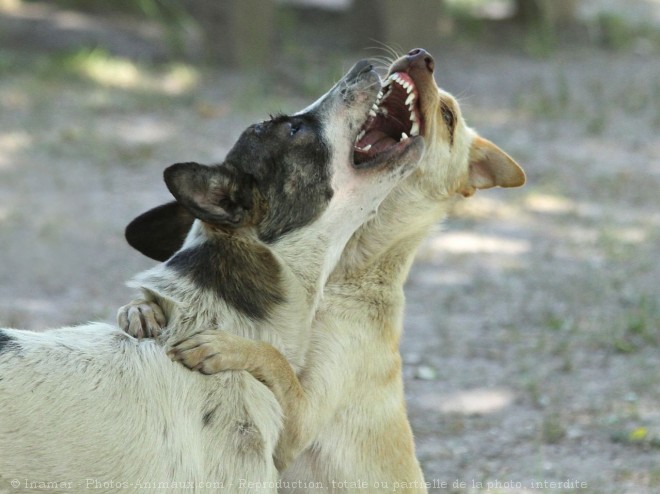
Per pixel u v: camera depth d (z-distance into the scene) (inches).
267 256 317.1
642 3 1656.0
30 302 589.9
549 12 1352.1
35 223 715.4
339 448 334.6
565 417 480.1
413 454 353.4
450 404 494.6
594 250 716.0
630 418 476.7
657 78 1181.7
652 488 414.6
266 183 323.6
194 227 332.8
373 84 337.1
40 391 278.1
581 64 1232.8
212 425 294.8
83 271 645.3
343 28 1284.4
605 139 966.4
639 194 831.7
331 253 331.0
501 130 968.9
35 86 1013.2
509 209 792.3
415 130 359.3
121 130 915.4
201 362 295.7
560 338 571.5
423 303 621.9
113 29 1211.9
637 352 552.4
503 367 536.1
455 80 1114.7
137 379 289.3
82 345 293.1
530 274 668.7
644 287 645.9
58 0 1267.2
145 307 312.7
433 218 369.4
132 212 747.4
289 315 321.1
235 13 1102.4
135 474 279.4
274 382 306.8
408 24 1179.3
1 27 1167.0
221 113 967.0
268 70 1103.6
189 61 1125.7
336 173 330.3
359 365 336.8
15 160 835.4
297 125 331.3
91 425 278.2
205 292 315.3
